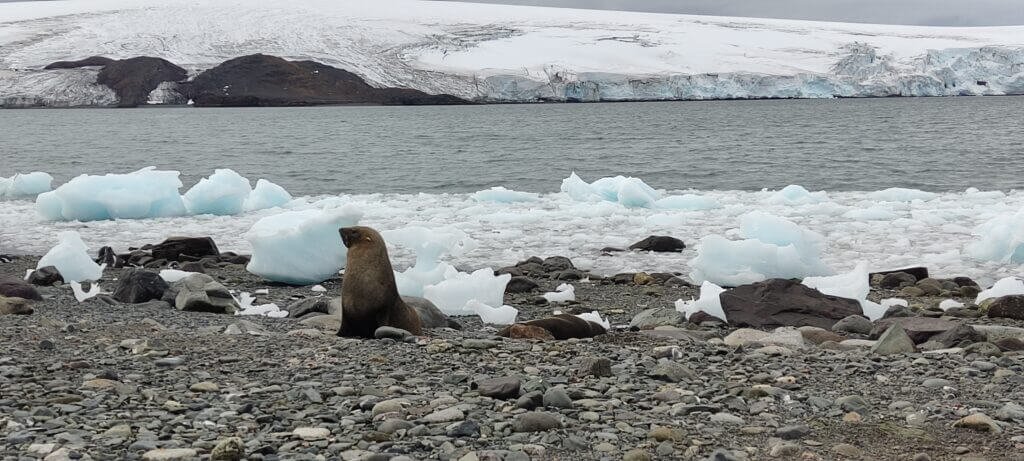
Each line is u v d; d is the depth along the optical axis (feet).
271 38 549.95
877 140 144.56
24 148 152.35
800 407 16.97
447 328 28.02
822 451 14.35
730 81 483.92
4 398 16.24
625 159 120.26
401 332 23.61
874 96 495.41
